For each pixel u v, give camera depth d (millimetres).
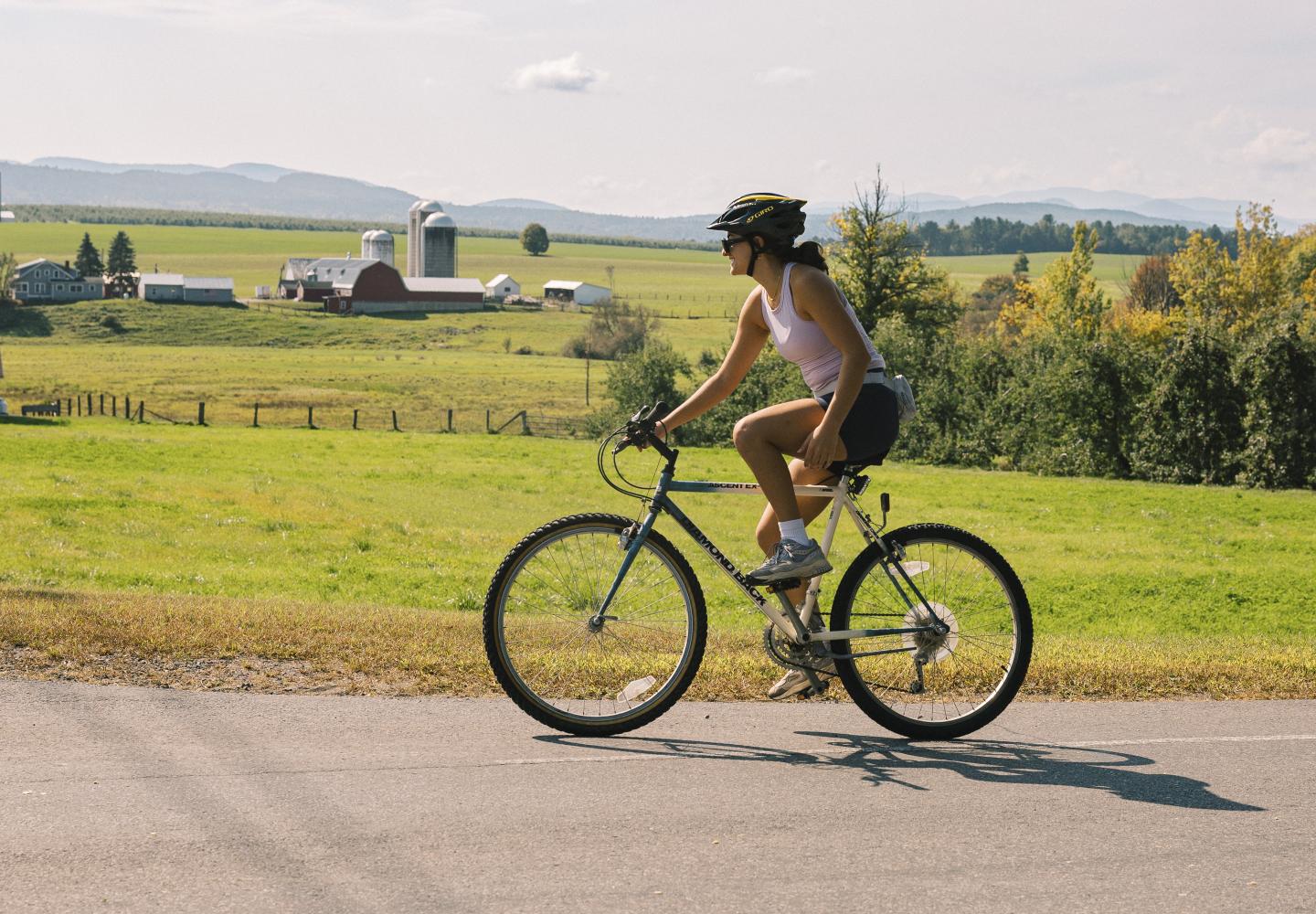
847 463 5445
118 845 3930
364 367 127688
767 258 5312
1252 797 4812
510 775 4785
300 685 5988
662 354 69938
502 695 5996
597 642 5543
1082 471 44562
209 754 4879
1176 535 29375
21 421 54031
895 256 61562
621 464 42062
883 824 4395
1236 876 4016
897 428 5461
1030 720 5945
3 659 6062
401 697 5855
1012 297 152750
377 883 3730
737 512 26375
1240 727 5883
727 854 4066
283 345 161000
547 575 5492
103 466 35594
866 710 5570
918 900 3746
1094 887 3887
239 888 3650
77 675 5910
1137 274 101625
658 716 5512
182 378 111000
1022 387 47688
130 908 3496
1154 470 42906
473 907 3590
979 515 32625
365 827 4176
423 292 198625
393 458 42875
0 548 20734
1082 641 9336
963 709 5719
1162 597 21188
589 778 4793
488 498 33438
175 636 6617
